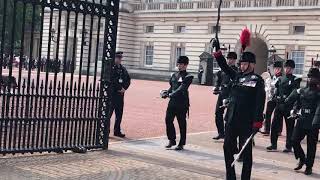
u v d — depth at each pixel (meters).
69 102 10.03
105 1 10.89
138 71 58.59
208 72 47.94
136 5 59.81
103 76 10.66
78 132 10.39
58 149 9.90
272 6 47.88
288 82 12.33
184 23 55.56
